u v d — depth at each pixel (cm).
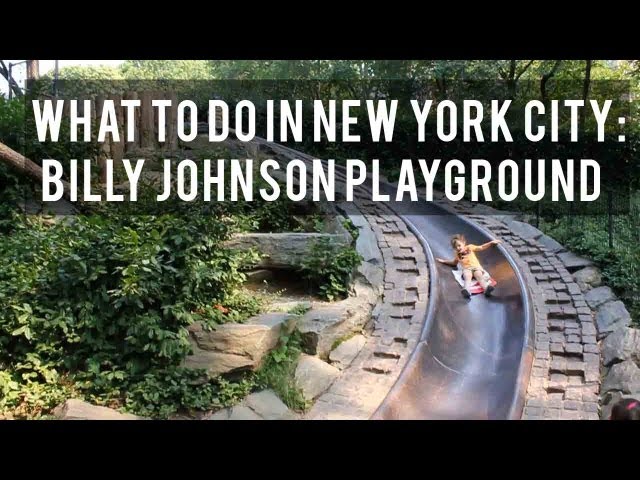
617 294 941
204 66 2662
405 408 634
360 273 907
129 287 577
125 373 579
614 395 639
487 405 674
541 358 751
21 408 530
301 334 711
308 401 621
